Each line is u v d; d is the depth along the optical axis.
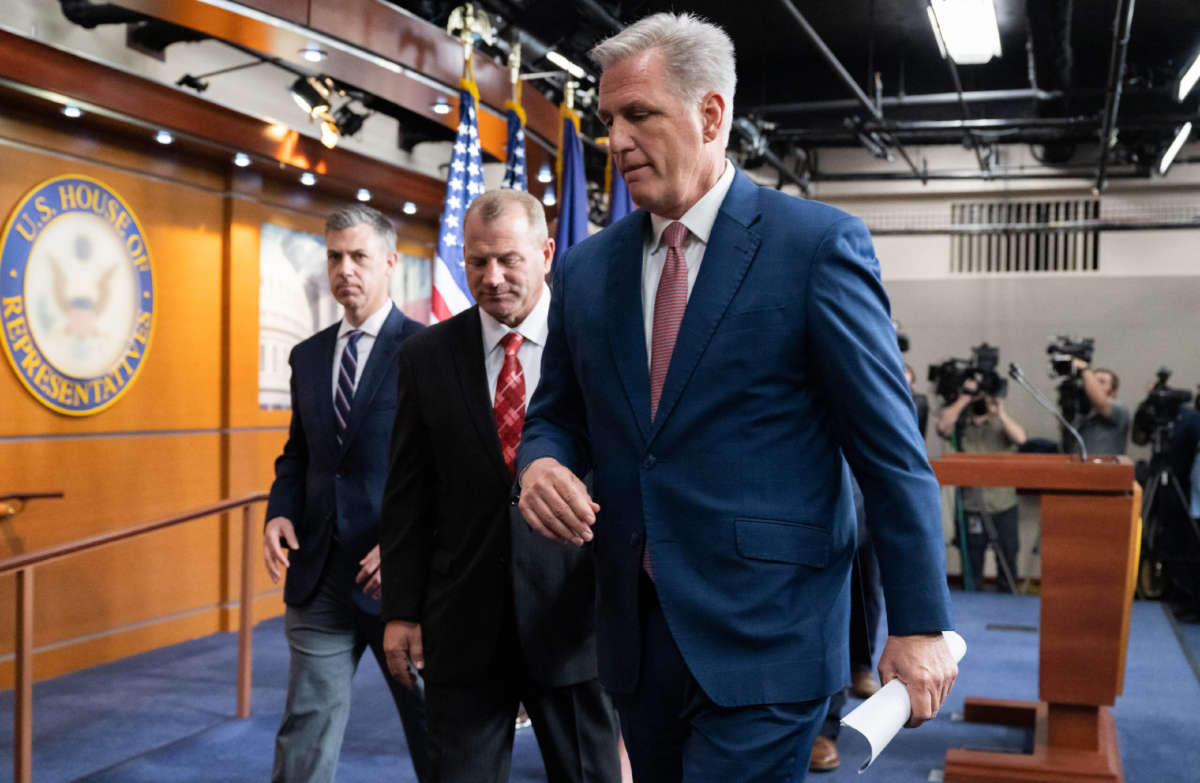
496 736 2.13
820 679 1.39
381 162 6.77
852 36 8.96
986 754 3.65
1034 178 10.98
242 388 6.27
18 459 5.02
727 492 1.40
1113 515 3.57
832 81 9.54
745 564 1.38
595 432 1.54
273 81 5.98
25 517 5.05
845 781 3.67
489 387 2.21
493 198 2.16
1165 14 8.51
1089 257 10.98
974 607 7.54
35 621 5.07
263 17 4.39
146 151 5.66
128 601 5.58
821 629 1.41
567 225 5.14
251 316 6.33
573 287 1.61
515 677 2.16
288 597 2.69
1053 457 3.76
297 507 2.82
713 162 1.47
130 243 5.57
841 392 1.37
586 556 2.13
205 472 6.09
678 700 1.45
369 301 2.77
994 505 8.31
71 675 5.15
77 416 5.29
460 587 2.13
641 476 1.45
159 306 5.77
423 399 2.23
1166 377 8.91
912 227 11.52
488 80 5.59
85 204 5.30
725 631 1.38
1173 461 7.47
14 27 4.54
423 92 5.30
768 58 9.52
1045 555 3.64
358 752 3.96
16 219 4.96
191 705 4.60
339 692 2.66
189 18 4.38
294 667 2.66
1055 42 8.12
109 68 4.97
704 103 1.43
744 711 1.38
